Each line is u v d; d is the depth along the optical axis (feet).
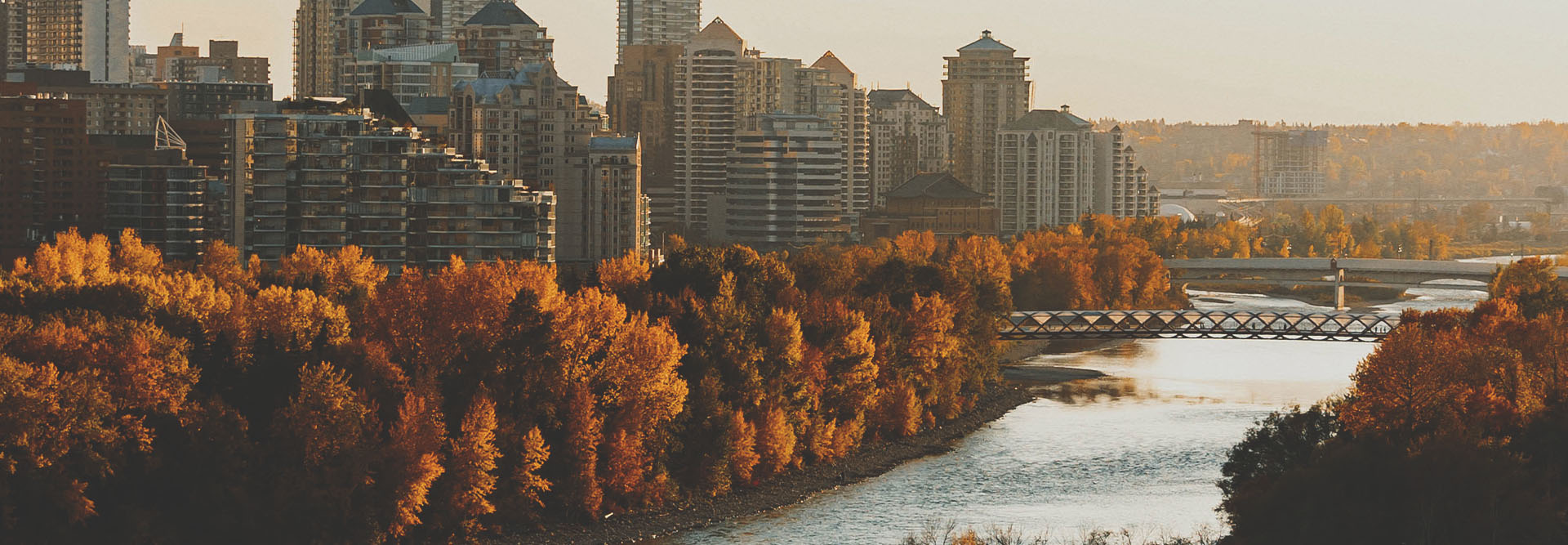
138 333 518.37
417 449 517.55
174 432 503.61
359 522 511.40
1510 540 424.46
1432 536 426.10
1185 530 571.69
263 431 519.60
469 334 577.84
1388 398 514.27
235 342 574.56
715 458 615.98
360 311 651.25
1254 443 529.04
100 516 488.44
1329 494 438.40
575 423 572.51
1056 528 578.25
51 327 519.19
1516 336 589.32
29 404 467.93
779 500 625.41
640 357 591.37
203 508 498.69
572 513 571.28
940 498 630.74
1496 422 500.74
